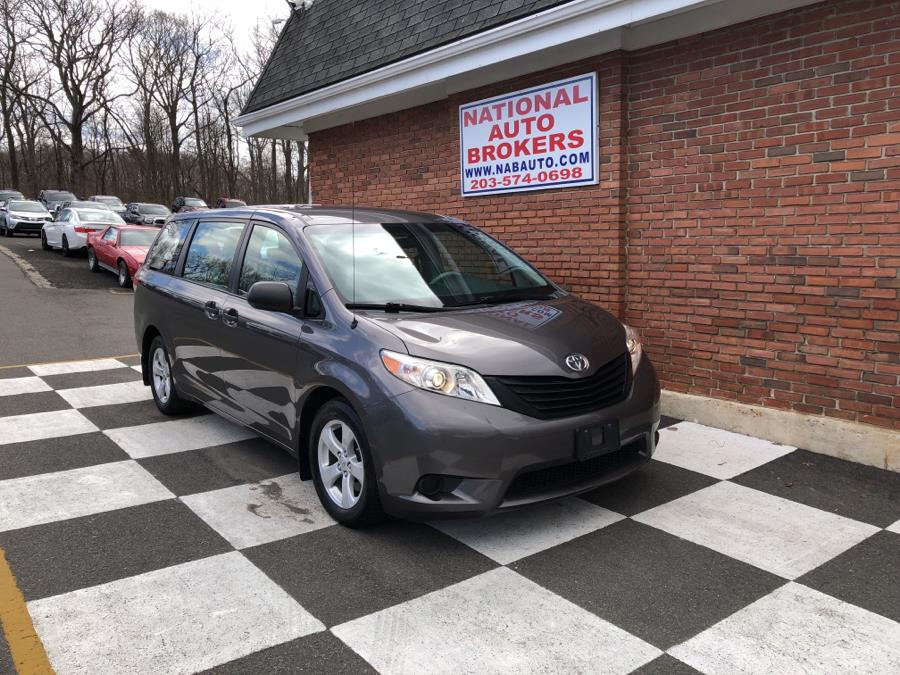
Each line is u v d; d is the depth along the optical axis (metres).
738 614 2.94
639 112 5.70
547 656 2.66
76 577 3.24
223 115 52.81
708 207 5.33
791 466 4.61
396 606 3.01
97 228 20.72
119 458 4.86
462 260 4.66
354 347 3.67
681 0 4.73
